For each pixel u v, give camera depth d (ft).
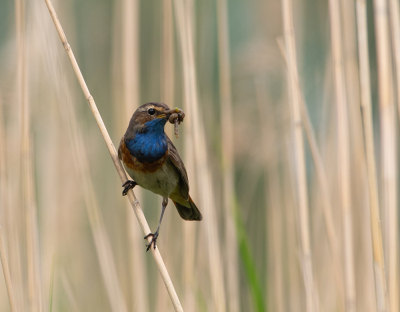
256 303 28.14
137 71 34.12
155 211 43.75
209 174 31.63
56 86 30.30
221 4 34.55
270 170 35.83
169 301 31.83
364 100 24.09
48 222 35.35
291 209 34.94
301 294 33.63
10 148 33.76
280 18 43.29
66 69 38.52
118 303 30.22
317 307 27.66
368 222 31.63
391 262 24.12
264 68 39.19
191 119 31.45
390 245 24.21
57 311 33.94
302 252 27.73
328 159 34.55
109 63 47.34
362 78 24.11
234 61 41.98
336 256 28.35
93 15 47.98
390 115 24.08
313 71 45.01
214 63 46.70
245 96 41.22
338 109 27.61
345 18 32.83
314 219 34.17
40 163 36.14
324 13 43.96
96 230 30.35
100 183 41.68
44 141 36.47
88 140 39.24
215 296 29.99
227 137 34.27
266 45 40.78
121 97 35.19
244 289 36.24
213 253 30.45
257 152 39.24
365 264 31.65
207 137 37.47
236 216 30.25
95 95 45.06
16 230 29.04
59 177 37.58
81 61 47.26
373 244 23.71
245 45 42.75
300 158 28.30
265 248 38.55
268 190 35.50
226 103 34.50
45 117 36.55
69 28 39.24
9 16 42.22
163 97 33.65
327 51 35.29
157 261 24.45
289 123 37.65
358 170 32.65
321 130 35.12
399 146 35.50
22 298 28.43
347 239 26.50
